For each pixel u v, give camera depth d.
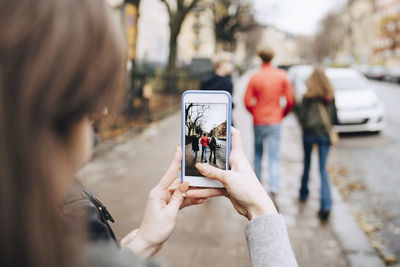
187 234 3.79
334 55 85.25
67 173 0.48
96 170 5.91
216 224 4.05
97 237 0.62
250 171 0.97
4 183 0.42
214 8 31.66
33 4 0.45
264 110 4.87
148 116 10.50
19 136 0.43
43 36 0.45
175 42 18.64
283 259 0.77
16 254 0.43
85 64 0.47
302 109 4.58
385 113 14.03
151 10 33.72
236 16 34.25
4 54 0.44
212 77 4.59
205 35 54.38
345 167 6.92
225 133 1.09
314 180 5.86
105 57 0.50
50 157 0.45
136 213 4.24
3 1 0.45
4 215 0.42
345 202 5.00
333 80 10.27
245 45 65.44
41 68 0.44
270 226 0.81
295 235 3.89
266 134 4.86
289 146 8.52
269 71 4.85
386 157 7.66
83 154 0.52
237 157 1.03
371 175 6.44
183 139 1.10
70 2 0.47
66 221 0.53
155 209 0.95
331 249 3.61
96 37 0.49
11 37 0.44
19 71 0.44
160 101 14.73
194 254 3.39
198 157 1.07
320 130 4.41
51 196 0.45
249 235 0.82
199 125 1.10
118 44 0.52
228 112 1.10
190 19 53.38
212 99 1.12
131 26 9.06
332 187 5.57
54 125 0.46
